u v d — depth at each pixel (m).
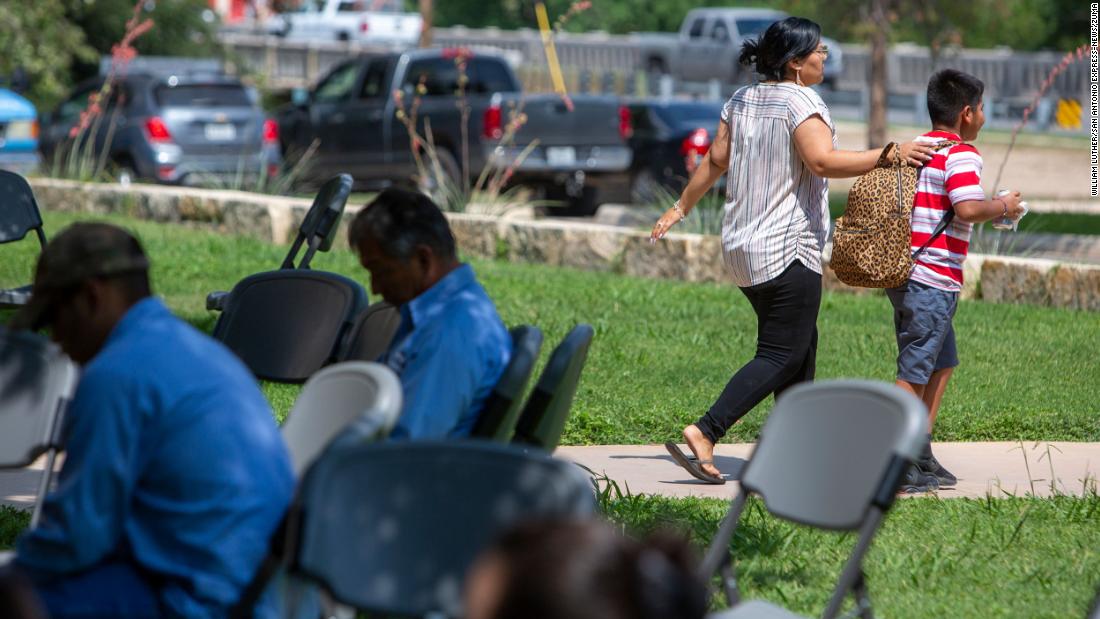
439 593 7.58
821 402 9.40
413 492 7.70
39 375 10.00
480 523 7.59
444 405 9.96
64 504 8.22
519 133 46.78
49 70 73.56
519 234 35.84
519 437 10.06
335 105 50.62
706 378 22.03
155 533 8.32
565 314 27.39
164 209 41.38
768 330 16.12
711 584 12.29
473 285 10.40
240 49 110.31
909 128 86.69
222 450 8.27
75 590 8.30
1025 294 29.69
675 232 34.59
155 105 49.53
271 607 8.78
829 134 15.73
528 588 4.29
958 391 21.55
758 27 100.69
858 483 9.09
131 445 8.22
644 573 4.32
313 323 13.81
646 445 18.81
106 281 8.63
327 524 7.67
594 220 47.38
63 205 44.03
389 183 50.03
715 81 100.06
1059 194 59.44
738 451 18.47
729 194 16.19
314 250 15.05
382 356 10.70
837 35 65.88
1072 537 14.30
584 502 7.41
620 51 119.12
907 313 15.94
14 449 9.92
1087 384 22.11
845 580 8.99
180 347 8.44
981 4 65.38
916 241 15.81
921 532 14.40
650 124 52.84
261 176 45.16
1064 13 108.81
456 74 49.00
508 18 165.88
